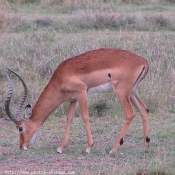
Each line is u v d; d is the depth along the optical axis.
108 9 41.69
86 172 16.16
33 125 18.36
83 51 29.66
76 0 43.66
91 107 23.38
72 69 18.19
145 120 18.92
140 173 16.06
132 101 18.98
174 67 28.31
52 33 34.16
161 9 42.78
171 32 34.94
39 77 27.11
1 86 25.91
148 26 36.16
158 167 16.28
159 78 26.47
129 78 18.08
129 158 17.69
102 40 31.80
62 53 29.64
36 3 45.34
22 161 17.48
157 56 29.42
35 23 37.00
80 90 18.14
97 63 18.11
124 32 34.75
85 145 19.36
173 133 20.58
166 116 23.06
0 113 23.30
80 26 36.62
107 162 17.28
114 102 24.22
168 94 24.81
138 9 42.47
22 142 18.34
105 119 22.81
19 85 25.81
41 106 18.42
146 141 18.91
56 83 18.38
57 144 19.53
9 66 28.25
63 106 23.47
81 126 21.72
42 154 18.22
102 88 18.28
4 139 20.16
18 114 18.30
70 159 17.67
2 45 31.33
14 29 35.97
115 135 20.56
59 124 22.09
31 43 31.58
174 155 17.95
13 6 43.66
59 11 42.25
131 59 18.19
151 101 24.00
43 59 28.97
